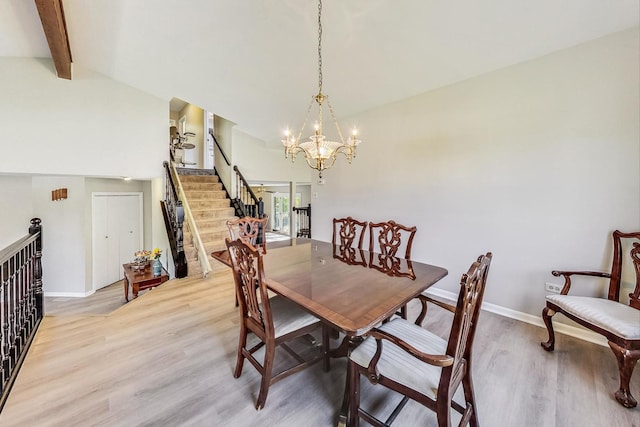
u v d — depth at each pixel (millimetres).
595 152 2246
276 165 6766
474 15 2104
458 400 1697
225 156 6230
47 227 4883
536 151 2516
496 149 2740
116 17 2666
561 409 1624
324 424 1526
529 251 2596
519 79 2582
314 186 4645
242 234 3006
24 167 3535
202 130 7406
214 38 2809
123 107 4129
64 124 3732
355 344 1581
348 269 2039
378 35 2447
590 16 2010
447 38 2363
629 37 2080
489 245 2834
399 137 3504
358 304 1427
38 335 2363
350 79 3152
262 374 1631
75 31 2938
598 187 2244
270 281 1771
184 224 4523
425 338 1535
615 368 1979
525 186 2590
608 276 2146
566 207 2391
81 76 3805
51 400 1660
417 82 3057
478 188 2875
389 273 1944
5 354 1822
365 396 1737
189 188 5758
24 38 3123
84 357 2078
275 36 2648
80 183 4973
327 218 4457
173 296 3234
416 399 1271
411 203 3426
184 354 2137
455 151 3021
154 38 2930
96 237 5312
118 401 1663
